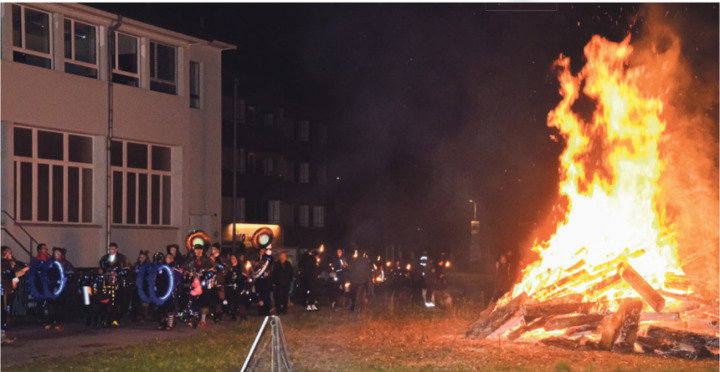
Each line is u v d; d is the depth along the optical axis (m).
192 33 30.25
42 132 25.22
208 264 20.52
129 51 28.34
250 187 61.28
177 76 30.22
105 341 16.91
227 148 58.78
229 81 59.16
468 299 32.12
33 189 24.84
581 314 16.25
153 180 29.16
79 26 26.53
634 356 14.34
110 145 27.22
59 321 19.47
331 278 26.36
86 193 26.70
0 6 23.92
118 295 20.11
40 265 19.19
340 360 13.85
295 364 13.34
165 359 13.94
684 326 15.95
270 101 63.41
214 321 21.17
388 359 13.99
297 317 22.64
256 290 22.83
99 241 26.84
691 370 12.67
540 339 16.23
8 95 23.84
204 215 32.09
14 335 18.02
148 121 28.62
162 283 19.14
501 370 12.73
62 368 12.94
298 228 75.56
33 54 24.98
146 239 28.59
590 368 12.82
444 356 14.37
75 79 26.02
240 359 13.90
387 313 24.19
